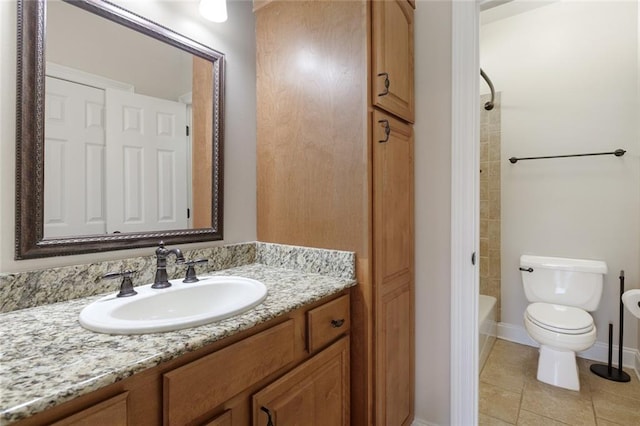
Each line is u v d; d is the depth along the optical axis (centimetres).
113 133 110
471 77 140
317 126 132
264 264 151
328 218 130
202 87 137
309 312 102
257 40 154
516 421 165
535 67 246
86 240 101
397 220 138
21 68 88
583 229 229
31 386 50
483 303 248
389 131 127
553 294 225
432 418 150
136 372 58
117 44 111
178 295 105
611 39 220
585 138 228
